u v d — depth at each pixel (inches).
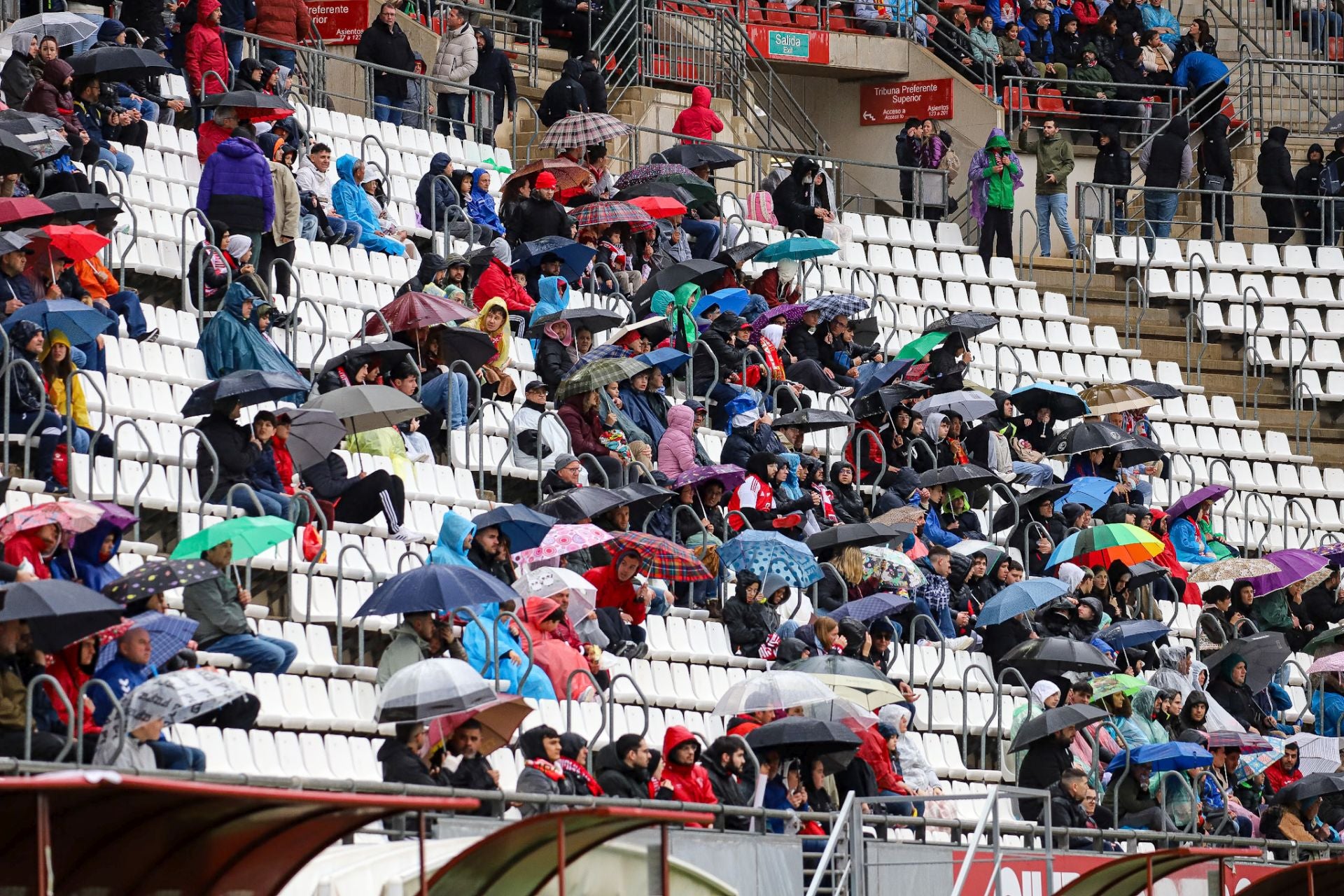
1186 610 3026.6
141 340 2455.7
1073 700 2374.5
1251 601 2957.7
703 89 3809.1
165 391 2380.7
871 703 2176.4
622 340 2790.4
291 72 3415.4
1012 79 4306.1
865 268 3804.1
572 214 3149.6
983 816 1886.1
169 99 3043.8
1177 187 4175.7
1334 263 4158.5
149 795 1221.1
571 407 2593.5
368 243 3016.7
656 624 2399.1
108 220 2417.6
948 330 3164.4
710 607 2495.1
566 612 2160.4
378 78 3513.8
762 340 3085.6
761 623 2432.3
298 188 2925.7
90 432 2149.4
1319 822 2527.1
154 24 3078.2
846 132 4404.5
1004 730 2620.6
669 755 1891.0
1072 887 1946.4
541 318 2743.6
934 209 4082.2
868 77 4394.7
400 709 1737.2
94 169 2662.4
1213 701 2573.8
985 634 2657.5
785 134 4362.7
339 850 1519.4
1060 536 2881.4
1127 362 3917.3
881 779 2166.6
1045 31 4431.6
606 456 2573.8
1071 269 4042.8
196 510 2134.6
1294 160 4576.8
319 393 2409.0
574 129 3280.0
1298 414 3919.8
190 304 2596.0
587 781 1844.2
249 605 2052.2
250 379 2149.4
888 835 2123.5
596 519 2372.0
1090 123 4352.9
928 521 2815.0
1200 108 4384.8
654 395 2733.8
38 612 1585.9
